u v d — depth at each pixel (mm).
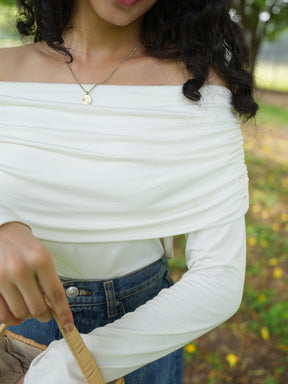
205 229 792
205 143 797
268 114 8234
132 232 798
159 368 991
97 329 709
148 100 800
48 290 556
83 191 767
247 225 3725
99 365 672
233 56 911
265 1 3191
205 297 716
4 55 869
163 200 784
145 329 691
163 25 875
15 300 560
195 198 787
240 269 771
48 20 854
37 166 769
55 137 771
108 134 767
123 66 845
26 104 791
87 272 860
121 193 768
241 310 2736
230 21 908
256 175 4742
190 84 803
